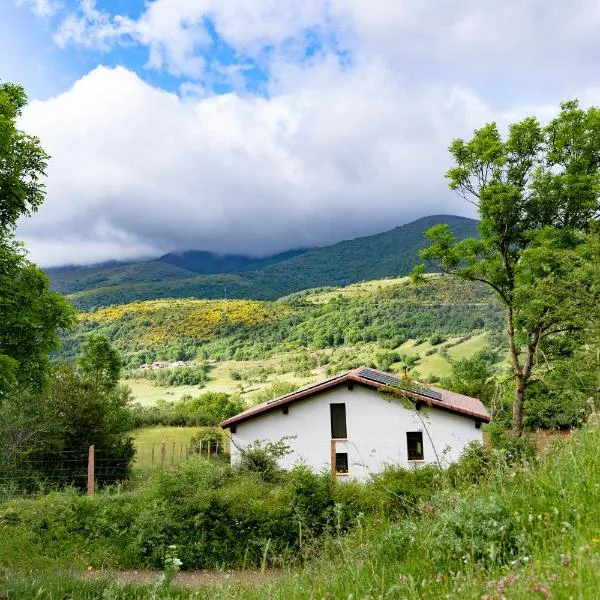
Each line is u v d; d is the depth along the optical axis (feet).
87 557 45.21
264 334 588.09
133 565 45.75
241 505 49.06
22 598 25.34
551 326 83.10
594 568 9.81
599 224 57.26
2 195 55.72
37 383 58.65
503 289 90.94
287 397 97.76
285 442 95.25
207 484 54.90
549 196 84.94
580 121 83.82
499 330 379.55
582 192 81.71
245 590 19.17
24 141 58.39
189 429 175.83
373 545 19.62
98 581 29.66
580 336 52.31
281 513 47.50
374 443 93.35
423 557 16.21
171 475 55.67
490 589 11.09
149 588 26.53
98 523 49.73
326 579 16.84
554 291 58.08
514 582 11.00
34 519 50.06
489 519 16.10
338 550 22.84
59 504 52.75
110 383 128.36
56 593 26.32
